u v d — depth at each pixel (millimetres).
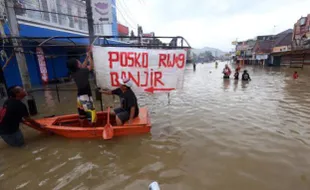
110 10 7449
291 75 18516
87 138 4277
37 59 12172
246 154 3672
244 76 14500
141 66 4488
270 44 43219
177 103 7594
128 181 2947
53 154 3713
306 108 6680
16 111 3699
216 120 5539
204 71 29016
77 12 14047
